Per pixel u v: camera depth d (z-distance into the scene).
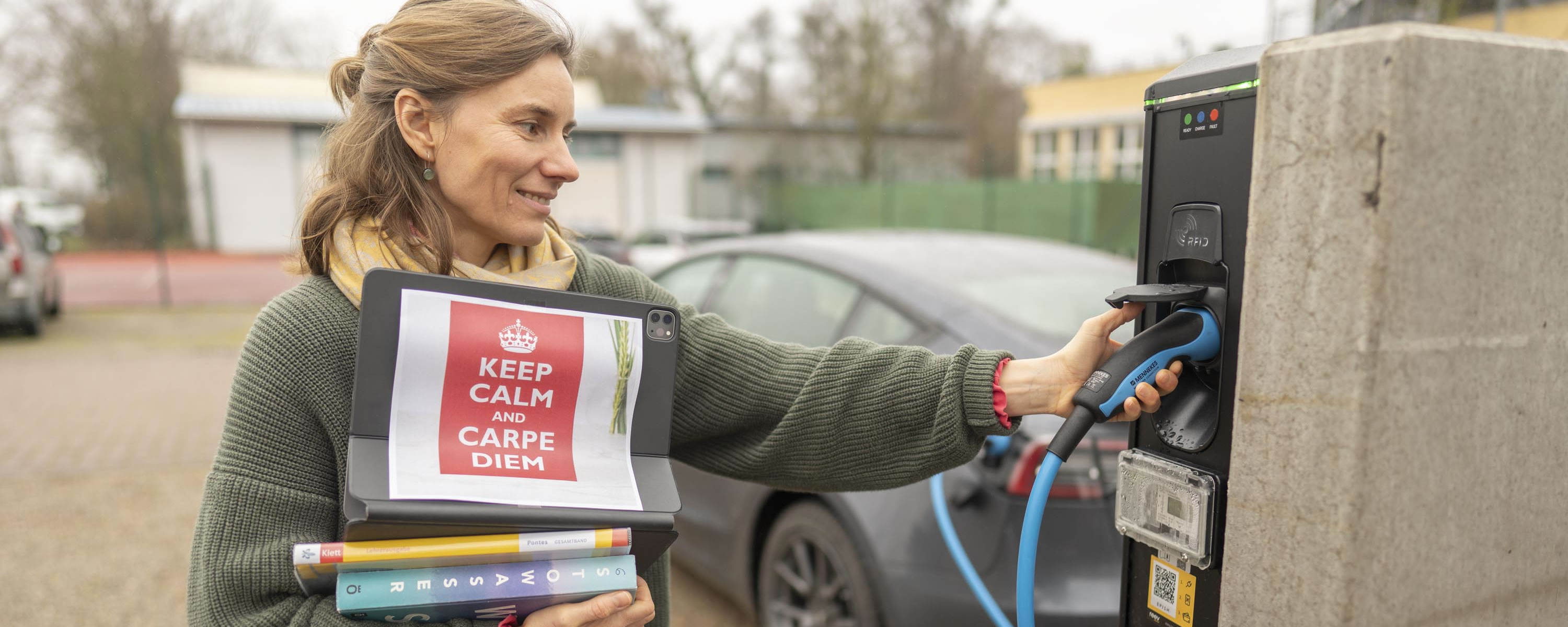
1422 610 0.85
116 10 24.14
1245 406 0.88
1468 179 0.78
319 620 0.90
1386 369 0.78
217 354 8.13
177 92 24.25
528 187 1.06
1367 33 0.75
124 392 6.41
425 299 0.95
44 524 3.85
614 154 25.27
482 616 0.95
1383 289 0.76
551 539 0.92
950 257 2.88
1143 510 1.06
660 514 0.99
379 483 0.88
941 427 1.11
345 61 1.15
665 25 29.25
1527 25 8.49
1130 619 1.12
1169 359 0.98
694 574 3.38
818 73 26.52
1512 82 0.79
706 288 3.47
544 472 0.97
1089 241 15.75
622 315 1.04
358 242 1.04
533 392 0.99
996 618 1.89
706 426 1.21
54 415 5.72
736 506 2.74
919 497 2.12
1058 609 1.86
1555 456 0.89
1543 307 0.85
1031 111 22.47
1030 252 3.01
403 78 1.03
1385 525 0.81
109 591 3.22
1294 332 0.83
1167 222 1.02
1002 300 2.51
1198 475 0.97
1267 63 0.83
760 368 1.21
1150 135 1.04
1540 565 0.91
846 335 2.64
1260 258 0.85
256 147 21.92
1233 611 0.91
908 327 2.49
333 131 1.11
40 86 23.39
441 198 1.09
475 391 0.96
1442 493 0.83
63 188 24.53
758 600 2.72
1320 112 0.79
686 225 16.34
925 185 19.66
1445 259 0.78
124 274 17.41
